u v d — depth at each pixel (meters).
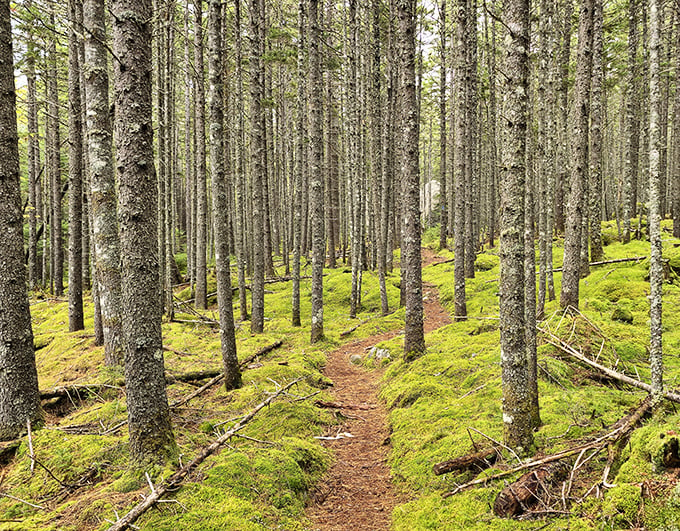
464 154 13.19
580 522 3.52
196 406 7.38
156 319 5.04
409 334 9.44
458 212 12.81
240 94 16.86
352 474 5.72
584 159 9.75
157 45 15.77
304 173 27.72
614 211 30.09
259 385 8.21
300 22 14.20
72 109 11.70
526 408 4.69
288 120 27.72
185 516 4.06
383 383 9.02
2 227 5.90
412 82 8.89
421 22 20.62
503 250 4.69
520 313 4.66
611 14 18.88
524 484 4.07
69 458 5.22
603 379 6.32
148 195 4.93
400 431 6.48
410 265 9.34
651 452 3.53
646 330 8.04
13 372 5.98
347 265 25.42
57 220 20.80
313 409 7.41
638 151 24.80
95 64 8.42
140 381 4.91
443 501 4.51
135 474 4.69
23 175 29.84
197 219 17.25
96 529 3.85
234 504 4.31
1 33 5.83
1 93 5.84
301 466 5.47
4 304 5.95
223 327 8.16
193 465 4.96
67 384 8.08
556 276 14.97
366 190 22.05
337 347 12.60
